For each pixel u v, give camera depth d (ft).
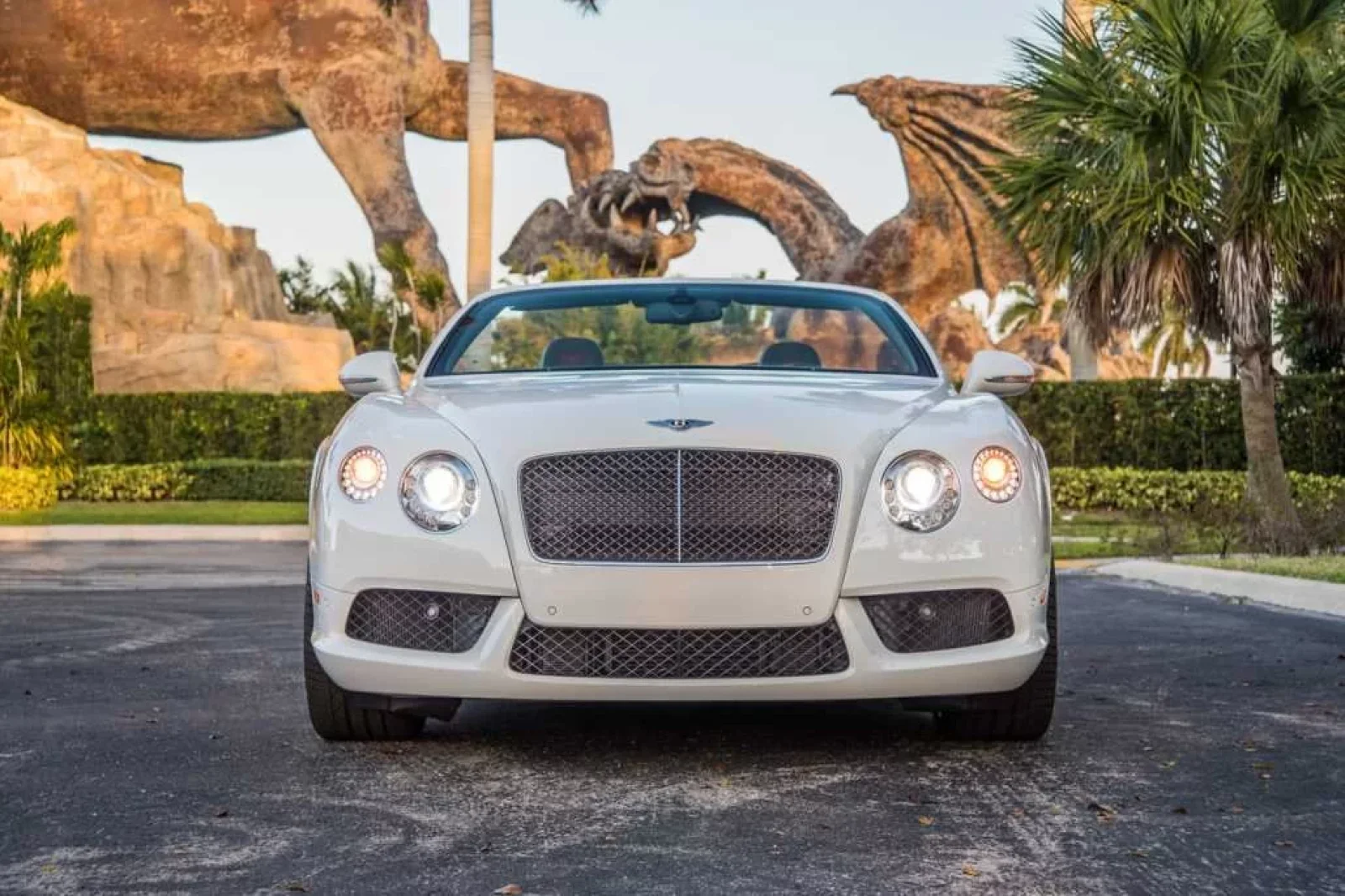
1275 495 51.72
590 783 14.97
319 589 15.93
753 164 176.35
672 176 173.78
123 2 184.34
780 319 19.98
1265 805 14.02
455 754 16.35
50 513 86.89
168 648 26.18
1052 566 16.56
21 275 95.40
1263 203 48.67
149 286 160.76
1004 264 153.28
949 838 12.83
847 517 15.21
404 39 189.26
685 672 15.15
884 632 15.38
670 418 15.55
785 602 15.01
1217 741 17.17
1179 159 49.14
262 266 186.60
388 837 12.89
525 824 13.33
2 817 13.60
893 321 20.22
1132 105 49.24
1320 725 18.25
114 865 12.03
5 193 153.17
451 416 16.12
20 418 91.81
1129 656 25.00
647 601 14.93
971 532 15.44
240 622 30.76
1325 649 26.02
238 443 113.09
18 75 182.29
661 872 11.82
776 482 15.24
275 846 12.60
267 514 86.17
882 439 15.66
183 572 46.85
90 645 26.71
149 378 146.20
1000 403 17.11
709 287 20.80
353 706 16.53
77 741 17.24
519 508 15.23
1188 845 12.61
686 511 15.15
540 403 16.17
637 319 19.90
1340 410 75.66
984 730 16.87
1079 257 51.78
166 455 112.98
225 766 15.81
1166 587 39.17
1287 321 74.59
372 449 15.97
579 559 15.12
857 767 15.70
